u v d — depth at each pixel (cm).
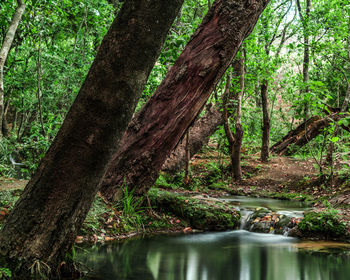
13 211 237
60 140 227
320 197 702
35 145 654
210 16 429
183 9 1145
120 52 218
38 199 229
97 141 224
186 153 836
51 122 691
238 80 838
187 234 495
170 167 903
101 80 220
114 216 476
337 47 929
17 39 827
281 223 518
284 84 1089
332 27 962
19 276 221
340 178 741
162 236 474
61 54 782
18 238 228
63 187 228
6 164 791
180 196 588
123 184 493
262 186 900
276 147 1213
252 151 1345
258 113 1376
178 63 448
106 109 221
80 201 237
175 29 668
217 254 384
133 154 488
